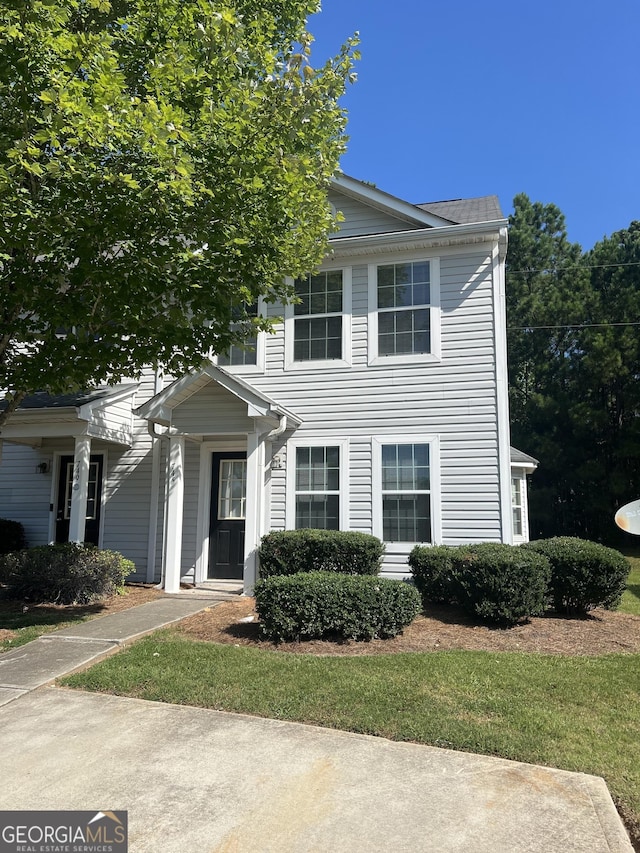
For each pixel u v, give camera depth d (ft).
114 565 30.30
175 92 20.33
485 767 12.07
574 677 17.93
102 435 35.12
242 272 22.82
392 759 12.39
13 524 38.47
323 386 34.81
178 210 20.72
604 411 77.05
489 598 24.22
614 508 77.15
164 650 19.93
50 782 11.47
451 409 32.86
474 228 32.81
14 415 33.68
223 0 22.13
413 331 33.96
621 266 82.17
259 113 21.34
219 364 36.58
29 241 19.66
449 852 9.27
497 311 32.89
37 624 24.08
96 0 19.15
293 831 9.82
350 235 36.63
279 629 21.21
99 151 19.42
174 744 13.11
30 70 18.76
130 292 20.99
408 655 19.85
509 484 31.76
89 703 15.64
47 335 22.17
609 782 11.58
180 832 9.78
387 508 33.06
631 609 30.73
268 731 13.80
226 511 35.45
